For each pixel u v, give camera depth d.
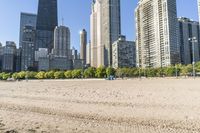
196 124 11.89
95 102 20.75
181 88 33.41
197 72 130.25
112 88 38.91
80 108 17.64
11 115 15.70
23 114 15.97
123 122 12.79
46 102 21.78
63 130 11.46
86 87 44.19
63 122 13.15
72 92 32.66
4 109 18.39
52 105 19.62
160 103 18.72
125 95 25.94
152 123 12.39
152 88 35.59
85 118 14.07
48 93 32.12
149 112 15.23
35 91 37.03
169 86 39.12
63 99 23.91
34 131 11.37
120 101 20.83
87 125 12.33
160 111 15.44
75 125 12.39
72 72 162.62
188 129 11.09
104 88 39.41
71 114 15.38
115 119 13.53
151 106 17.50
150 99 21.47
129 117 13.92
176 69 127.06
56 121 13.44
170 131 10.84
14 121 13.75
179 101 19.41
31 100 23.91
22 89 44.12
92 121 13.23
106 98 23.59
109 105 18.73
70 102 21.30
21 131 11.41
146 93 27.42
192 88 32.59
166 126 11.73
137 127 11.70
